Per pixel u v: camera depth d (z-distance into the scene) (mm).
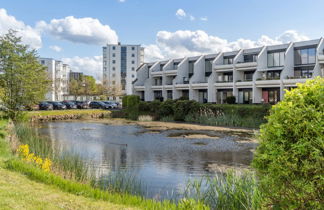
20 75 24938
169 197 8039
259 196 5387
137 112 41344
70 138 20422
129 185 8508
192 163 12672
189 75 48406
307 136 3197
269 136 3619
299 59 35125
